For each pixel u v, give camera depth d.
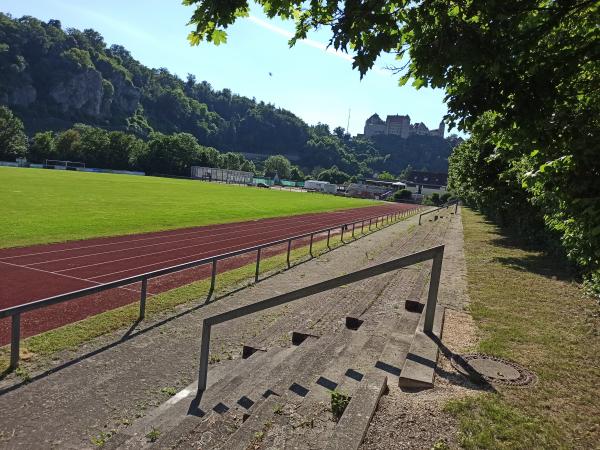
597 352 6.31
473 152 20.12
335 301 9.96
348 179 156.88
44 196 32.72
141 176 94.38
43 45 166.12
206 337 5.79
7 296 10.56
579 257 6.76
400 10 4.04
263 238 23.12
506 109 4.19
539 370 5.56
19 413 5.38
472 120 4.19
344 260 17.08
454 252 17.05
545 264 14.13
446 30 3.73
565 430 4.12
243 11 4.34
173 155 115.38
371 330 7.21
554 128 4.67
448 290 9.99
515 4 3.69
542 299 9.43
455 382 5.04
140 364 6.95
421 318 7.19
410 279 11.91
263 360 6.61
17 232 18.11
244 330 8.63
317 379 5.11
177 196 44.97
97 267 13.92
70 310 9.48
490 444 3.77
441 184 133.38
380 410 4.21
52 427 5.11
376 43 3.75
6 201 27.66
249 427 3.97
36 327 8.38
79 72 167.50
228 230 25.05
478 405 4.43
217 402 5.25
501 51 3.73
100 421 5.28
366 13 3.55
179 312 9.61
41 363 6.80
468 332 6.97
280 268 15.02
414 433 3.85
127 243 18.36
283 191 91.06
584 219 5.00
